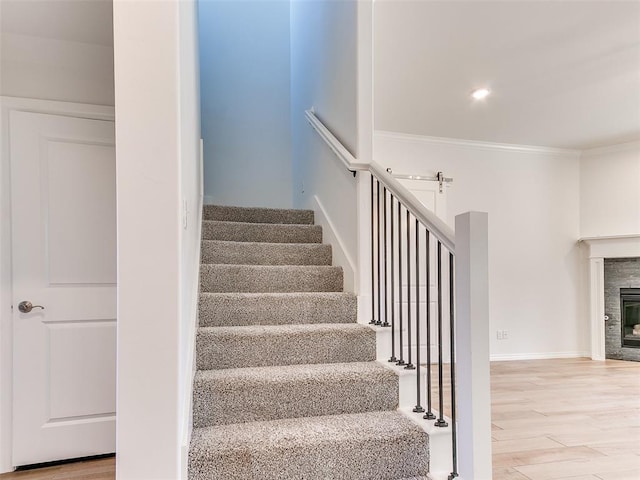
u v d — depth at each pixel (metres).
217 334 2.11
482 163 4.94
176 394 1.32
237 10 4.34
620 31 2.79
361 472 1.67
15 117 2.31
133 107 1.33
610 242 4.95
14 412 2.24
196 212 2.56
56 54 2.39
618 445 2.43
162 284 1.32
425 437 1.74
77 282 2.38
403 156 4.68
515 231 5.00
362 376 1.99
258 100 4.33
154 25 1.35
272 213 3.42
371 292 2.51
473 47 2.99
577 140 4.87
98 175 2.45
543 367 4.50
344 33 2.74
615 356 4.91
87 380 2.37
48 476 2.15
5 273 2.27
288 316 2.44
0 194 2.28
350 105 2.63
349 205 2.67
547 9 2.55
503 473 2.08
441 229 1.71
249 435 1.70
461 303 1.53
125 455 1.29
